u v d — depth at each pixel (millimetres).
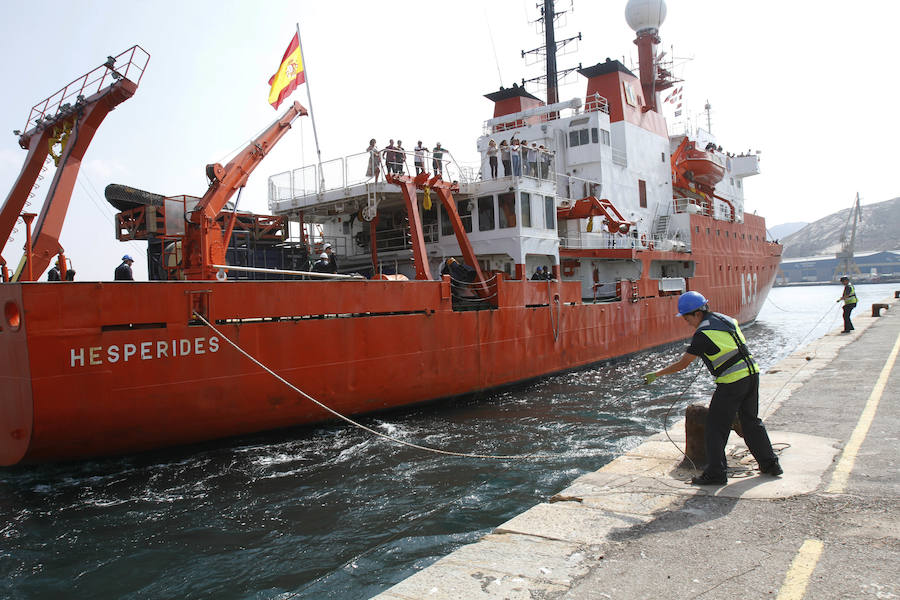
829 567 3697
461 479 8672
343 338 11734
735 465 6000
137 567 6281
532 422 12281
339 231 21391
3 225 12492
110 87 11555
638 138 27125
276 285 10711
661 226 27875
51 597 5738
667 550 4129
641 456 6602
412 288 13094
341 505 7816
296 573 6035
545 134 24688
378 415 12633
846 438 6668
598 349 19875
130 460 9562
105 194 14438
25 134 12898
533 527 4730
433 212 19734
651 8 29688
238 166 13086
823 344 15750
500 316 15445
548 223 19250
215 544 6777
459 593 3674
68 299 8531
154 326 9359
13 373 8562
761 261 37375
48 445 8672
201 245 12102
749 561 3867
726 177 38406
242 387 10273
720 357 5434
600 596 3535
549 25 28797
